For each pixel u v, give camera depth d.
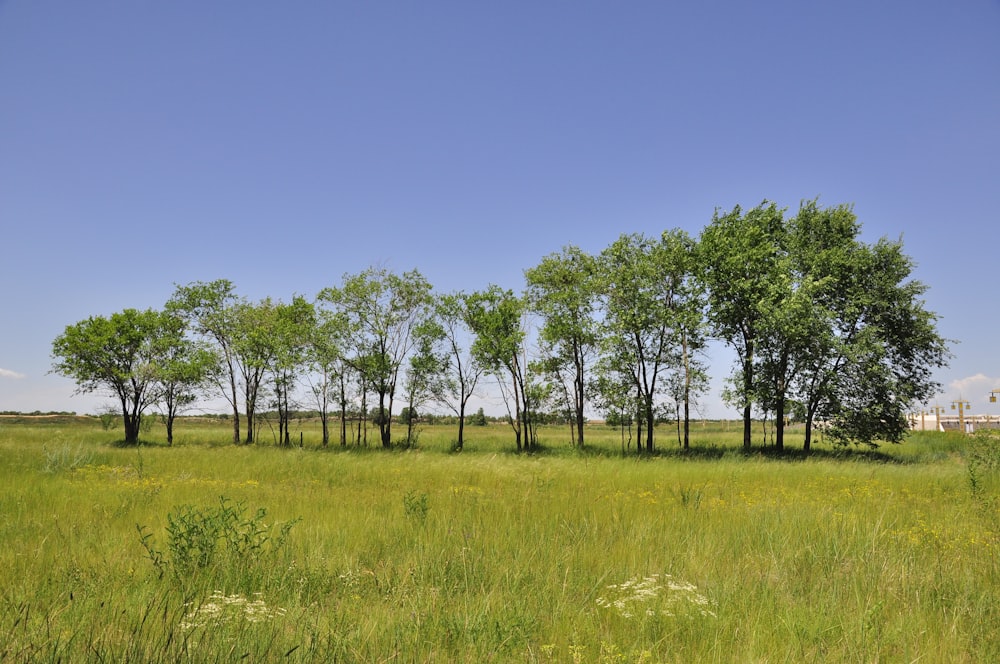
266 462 21.81
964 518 10.97
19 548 7.94
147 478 16.75
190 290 43.00
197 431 58.41
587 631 5.42
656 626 5.49
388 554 8.09
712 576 7.28
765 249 33.25
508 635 5.17
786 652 4.91
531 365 37.88
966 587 6.57
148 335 43.00
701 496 13.79
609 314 36.03
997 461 21.50
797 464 24.12
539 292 38.59
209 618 5.22
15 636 4.75
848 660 4.93
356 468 20.61
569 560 7.64
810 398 33.22
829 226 34.97
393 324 40.19
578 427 37.81
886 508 11.37
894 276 33.72
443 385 39.81
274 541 8.28
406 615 5.72
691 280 35.12
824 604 6.25
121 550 7.93
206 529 7.71
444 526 9.46
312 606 6.03
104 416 49.69
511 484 16.59
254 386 43.00
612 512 11.09
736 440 44.31
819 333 31.58
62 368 41.03
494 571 7.23
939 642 5.25
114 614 5.43
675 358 35.38
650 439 35.94
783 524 9.92
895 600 6.47
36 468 19.16
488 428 70.69
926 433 45.44
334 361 39.91
